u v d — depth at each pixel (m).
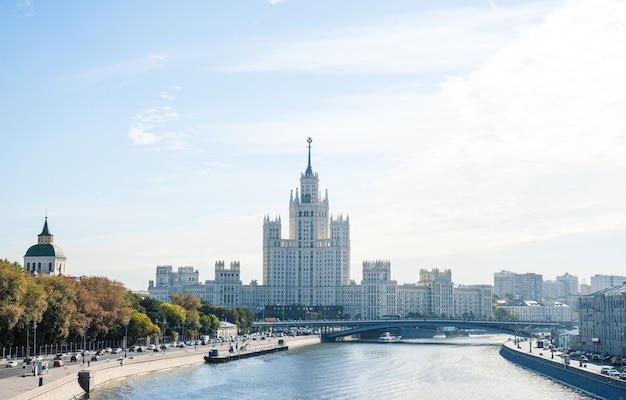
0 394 171.75
